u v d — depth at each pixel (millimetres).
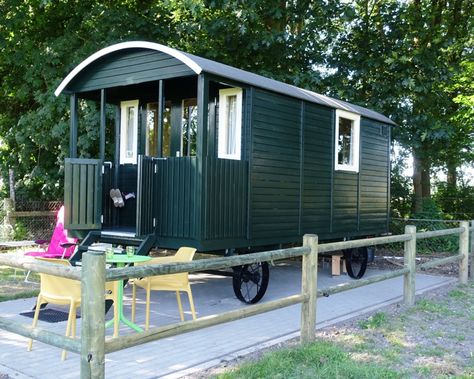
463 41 13883
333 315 5887
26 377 3654
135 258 4820
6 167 13789
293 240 7082
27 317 5395
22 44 12672
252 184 6266
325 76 12969
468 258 8828
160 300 6625
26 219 11953
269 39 11711
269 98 6570
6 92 14148
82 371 2766
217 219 5762
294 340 4770
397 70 12586
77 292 4188
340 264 9539
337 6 12062
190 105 7602
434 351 4531
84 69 6883
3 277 8008
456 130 13430
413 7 12930
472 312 6238
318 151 7656
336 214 8180
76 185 6352
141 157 5863
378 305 6527
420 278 8922
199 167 5578
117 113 8273
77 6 12547
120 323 5223
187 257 5164
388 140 10039
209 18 12500
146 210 5922
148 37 12242
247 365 3896
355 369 3830
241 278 6422
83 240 6324
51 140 11922
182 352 4344
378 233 9578
